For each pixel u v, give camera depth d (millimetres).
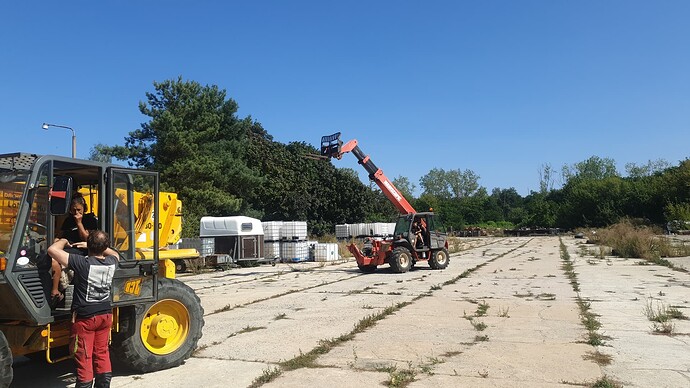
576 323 8625
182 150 28656
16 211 4875
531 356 6535
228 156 31844
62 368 6547
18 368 6566
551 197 89375
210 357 6824
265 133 47344
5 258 4719
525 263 21422
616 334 7746
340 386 5473
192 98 30828
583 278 15266
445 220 79438
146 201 6586
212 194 28891
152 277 5977
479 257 25797
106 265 4984
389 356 6676
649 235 26234
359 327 8578
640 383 5387
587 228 56812
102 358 4969
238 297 12898
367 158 19844
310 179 44062
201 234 23625
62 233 5680
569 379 5559
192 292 6621
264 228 26047
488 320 9055
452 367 6098
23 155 5109
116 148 28594
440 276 16953
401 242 18703
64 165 5406
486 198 101875
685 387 5262
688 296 11352
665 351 6695
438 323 8867
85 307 4836
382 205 51062
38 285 4973
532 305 10578
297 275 18797
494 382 5492
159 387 5594
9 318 5098
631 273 16312
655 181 57688
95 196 6367
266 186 40625
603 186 61469
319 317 9672
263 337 7988
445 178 123188
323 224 42531
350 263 24766
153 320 6188
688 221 42312
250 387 5516
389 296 12367
